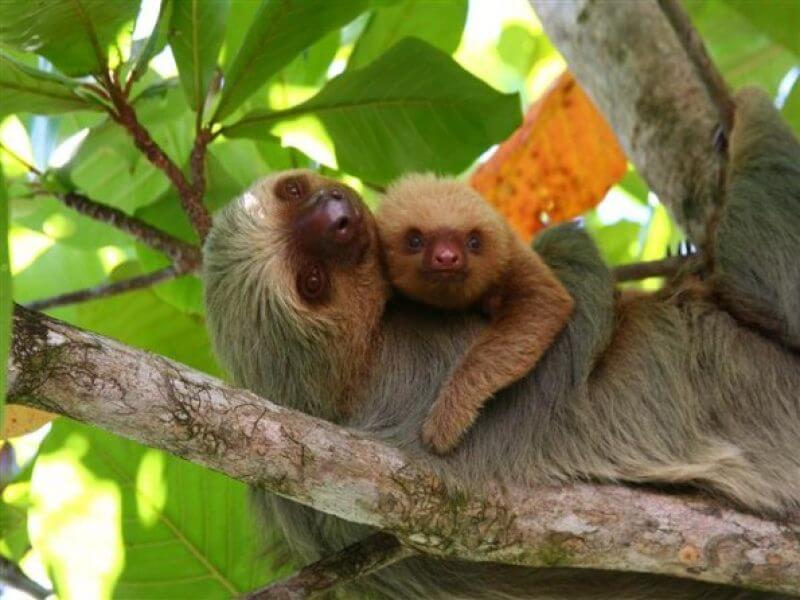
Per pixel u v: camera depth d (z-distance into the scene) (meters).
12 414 9.72
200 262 11.88
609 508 8.19
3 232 5.62
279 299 8.91
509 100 11.23
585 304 9.15
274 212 9.22
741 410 9.44
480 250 9.30
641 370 9.27
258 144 12.70
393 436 8.77
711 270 10.34
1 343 5.46
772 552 8.09
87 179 12.87
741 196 10.20
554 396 8.91
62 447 10.75
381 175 11.64
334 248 8.95
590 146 13.93
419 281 9.27
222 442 7.32
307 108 11.11
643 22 11.48
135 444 10.73
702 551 8.09
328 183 9.56
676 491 8.77
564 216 14.06
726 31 14.95
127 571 10.78
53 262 14.45
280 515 9.38
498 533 8.05
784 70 15.34
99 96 10.48
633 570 8.22
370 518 7.83
